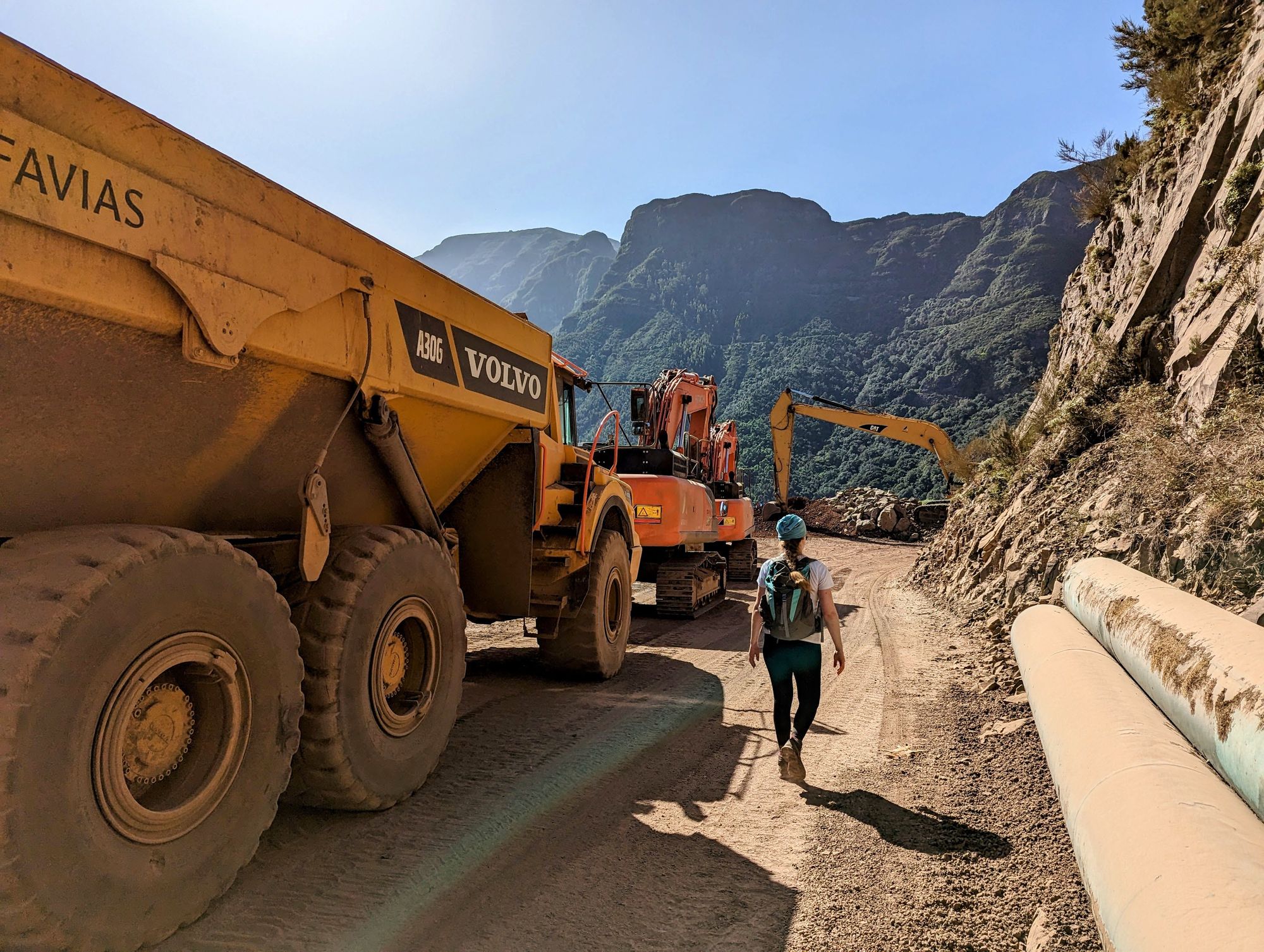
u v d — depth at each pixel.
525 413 5.39
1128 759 2.87
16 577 2.14
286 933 2.64
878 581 14.89
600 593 6.42
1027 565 8.55
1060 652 4.56
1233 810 2.42
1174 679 3.39
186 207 2.54
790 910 2.93
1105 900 2.33
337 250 3.35
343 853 3.25
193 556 2.49
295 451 3.50
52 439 2.45
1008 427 15.12
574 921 2.82
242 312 2.77
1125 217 13.32
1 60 1.98
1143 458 7.32
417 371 4.05
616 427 7.42
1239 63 9.69
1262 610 4.60
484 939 2.68
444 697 4.08
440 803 3.83
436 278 4.21
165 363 2.64
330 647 3.27
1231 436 6.36
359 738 3.39
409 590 3.78
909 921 2.86
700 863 3.30
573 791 4.05
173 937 2.57
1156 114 12.59
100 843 2.13
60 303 2.20
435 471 4.91
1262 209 8.14
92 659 2.12
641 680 6.68
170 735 2.48
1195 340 8.33
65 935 2.04
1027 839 3.51
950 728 5.25
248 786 2.70
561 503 6.27
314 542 3.28
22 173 2.03
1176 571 5.86
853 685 6.47
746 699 6.08
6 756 1.88
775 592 4.47
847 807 3.92
